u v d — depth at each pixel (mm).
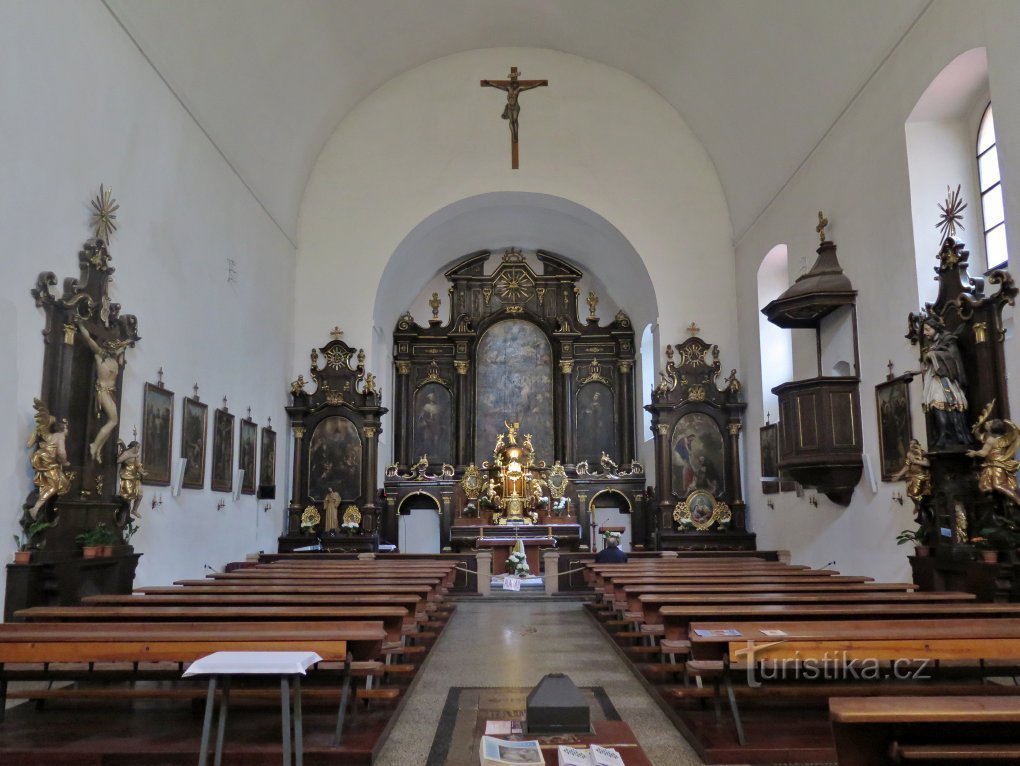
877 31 11445
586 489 21156
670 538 17703
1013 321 8562
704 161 19297
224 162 14281
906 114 10867
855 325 12406
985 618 6410
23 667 7875
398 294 21766
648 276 19094
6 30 8203
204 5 12133
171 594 8219
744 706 6418
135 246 10891
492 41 19141
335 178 19172
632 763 3297
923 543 9891
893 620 6113
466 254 23328
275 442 17234
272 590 8297
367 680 6449
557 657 9203
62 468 8734
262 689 6457
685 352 18609
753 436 17641
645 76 19125
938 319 9648
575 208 19484
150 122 11391
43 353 8859
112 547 9477
